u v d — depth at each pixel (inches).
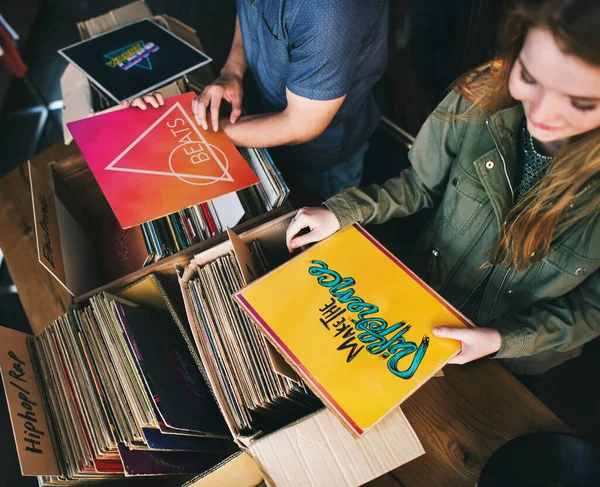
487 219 42.1
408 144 91.7
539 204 33.2
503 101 34.5
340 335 32.5
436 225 47.8
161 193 43.1
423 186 46.6
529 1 22.4
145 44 66.7
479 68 37.1
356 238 37.6
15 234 55.2
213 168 45.6
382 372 31.0
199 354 37.6
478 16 63.7
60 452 36.8
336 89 46.1
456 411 39.1
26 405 35.9
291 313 33.4
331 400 30.1
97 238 57.6
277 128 50.4
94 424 36.7
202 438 40.4
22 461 32.9
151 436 35.1
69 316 39.8
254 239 42.9
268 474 31.9
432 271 49.2
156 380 37.0
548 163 34.9
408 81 88.5
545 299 39.8
